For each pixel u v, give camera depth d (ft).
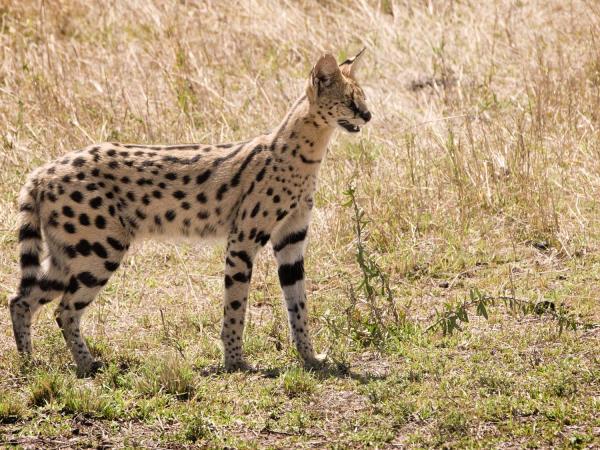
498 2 115.55
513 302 60.70
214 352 58.39
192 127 89.81
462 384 52.44
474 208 76.02
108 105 92.58
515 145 82.84
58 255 56.59
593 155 82.02
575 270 67.92
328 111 56.95
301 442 47.42
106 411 49.90
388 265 69.67
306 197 58.34
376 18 110.83
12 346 59.31
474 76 100.07
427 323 61.21
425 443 46.78
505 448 46.06
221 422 49.29
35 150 84.94
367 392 51.78
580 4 114.52
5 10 108.68
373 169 82.02
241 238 56.90
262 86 96.63
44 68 96.63
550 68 96.48
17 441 47.37
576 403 49.73
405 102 96.07
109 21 108.06
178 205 58.03
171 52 100.53
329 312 62.28
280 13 109.91
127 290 67.87
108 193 56.65
